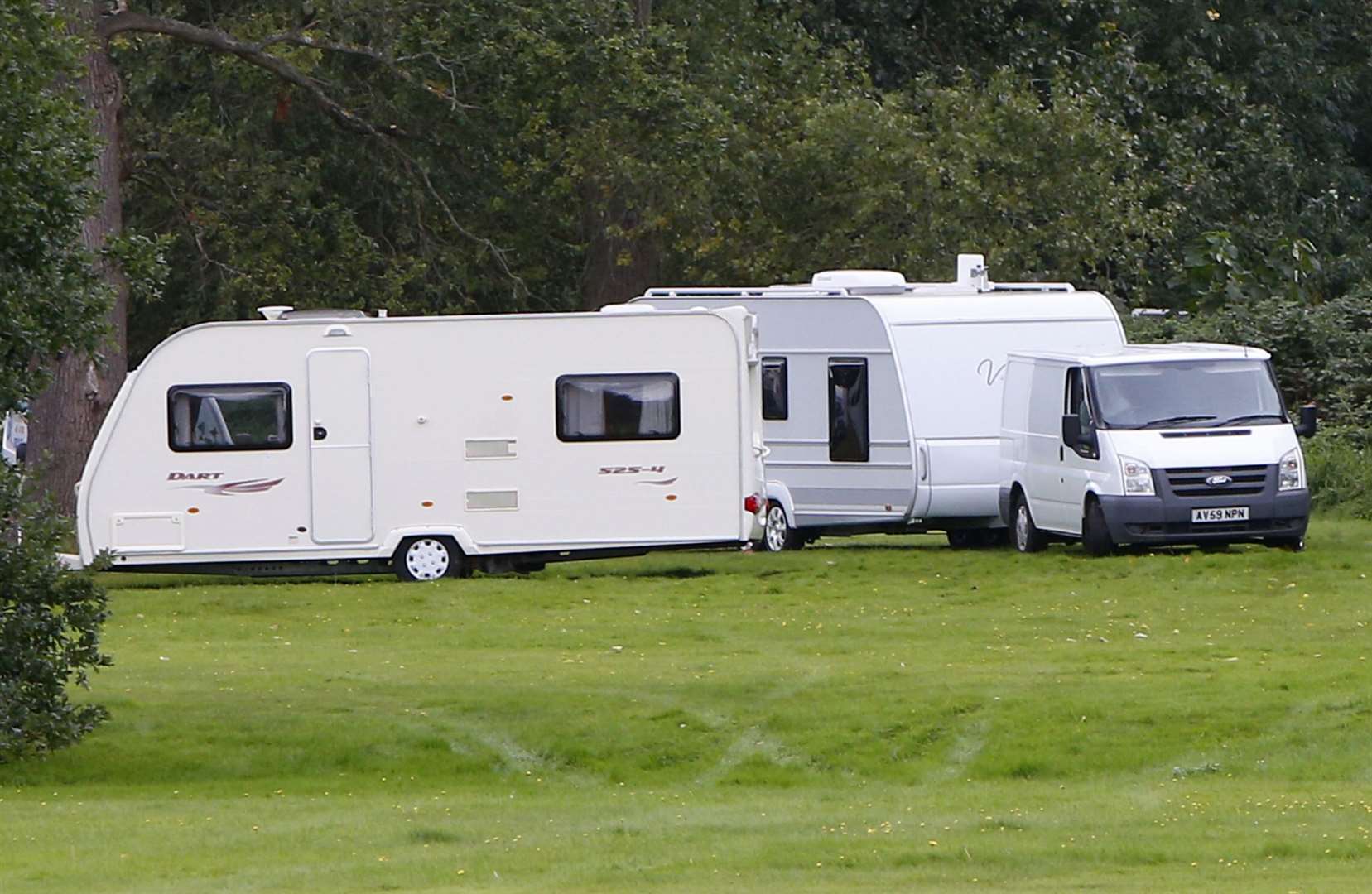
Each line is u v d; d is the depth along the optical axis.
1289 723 51.88
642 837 40.56
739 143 128.62
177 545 86.75
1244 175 164.88
